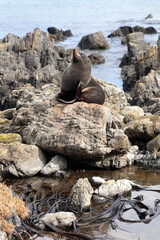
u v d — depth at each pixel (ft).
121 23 173.68
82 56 28.04
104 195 21.57
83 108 26.40
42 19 208.44
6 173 25.03
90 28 163.43
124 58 87.97
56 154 26.53
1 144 26.03
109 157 26.21
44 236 17.78
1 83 77.56
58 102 28.14
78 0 361.92
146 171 25.90
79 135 25.21
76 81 28.50
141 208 20.47
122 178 24.70
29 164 25.25
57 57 92.17
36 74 75.82
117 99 36.37
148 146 28.32
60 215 18.84
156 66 56.90
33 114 28.76
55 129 26.14
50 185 23.71
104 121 25.77
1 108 54.34
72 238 17.53
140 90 50.01
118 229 18.21
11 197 19.24
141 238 17.38
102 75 79.20
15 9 286.05
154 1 309.63
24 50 89.81
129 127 29.76
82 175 25.43
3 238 16.67
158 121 29.04
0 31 159.12
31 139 27.48
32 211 19.90
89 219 19.12
